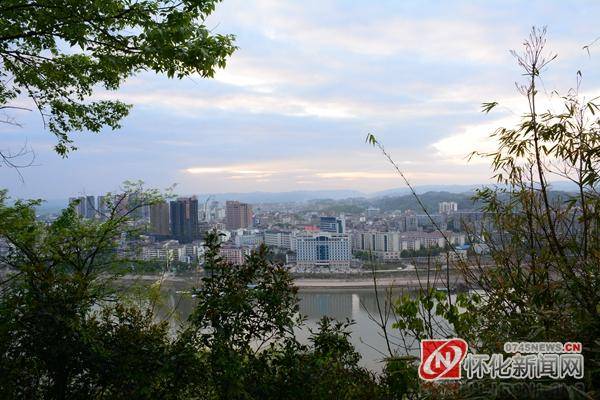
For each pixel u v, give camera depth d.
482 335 2.73
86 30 4.10
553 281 2.58
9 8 3.84
